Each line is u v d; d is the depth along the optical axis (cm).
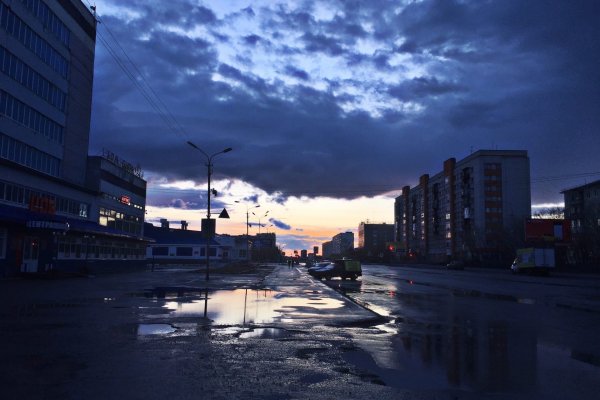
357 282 3844
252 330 1139
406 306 1872
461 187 12012
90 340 966
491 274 5853
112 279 3372
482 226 10969
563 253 6994
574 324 1362
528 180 11219
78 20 4178
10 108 3159
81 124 4253
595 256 6700
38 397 581
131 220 5319
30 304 1647
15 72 3212
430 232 14388
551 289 3038
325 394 618
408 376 727
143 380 664
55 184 3669
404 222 16988
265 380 681
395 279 4403
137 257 5400
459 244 12069
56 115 3788
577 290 2947
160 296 2009
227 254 10612
